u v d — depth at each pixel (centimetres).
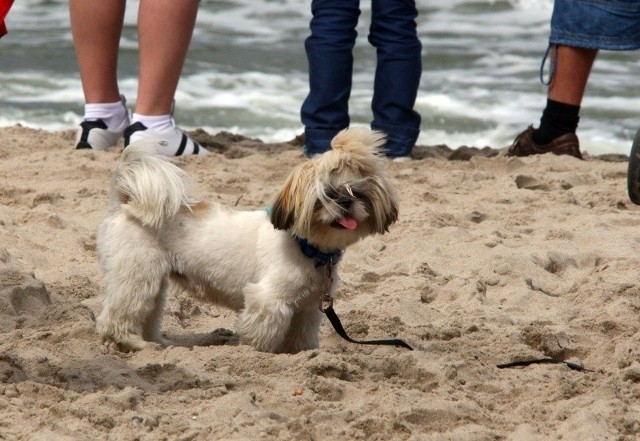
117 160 1575
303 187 807
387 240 1250
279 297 849
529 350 913
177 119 2130
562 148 1744
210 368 826
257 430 698
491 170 1645
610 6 1675
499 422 752
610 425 739
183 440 685
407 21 1647
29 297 968
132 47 2834
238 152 1708
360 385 807
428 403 762
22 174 1487
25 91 2300
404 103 1664
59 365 812
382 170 840
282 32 3167
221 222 881
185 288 907
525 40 3120
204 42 2938
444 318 1000
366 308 1002
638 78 2627
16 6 3400
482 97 2420
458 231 1262
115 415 714
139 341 876
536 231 1302
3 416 703
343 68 1611
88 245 1174
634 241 1265
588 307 1041
